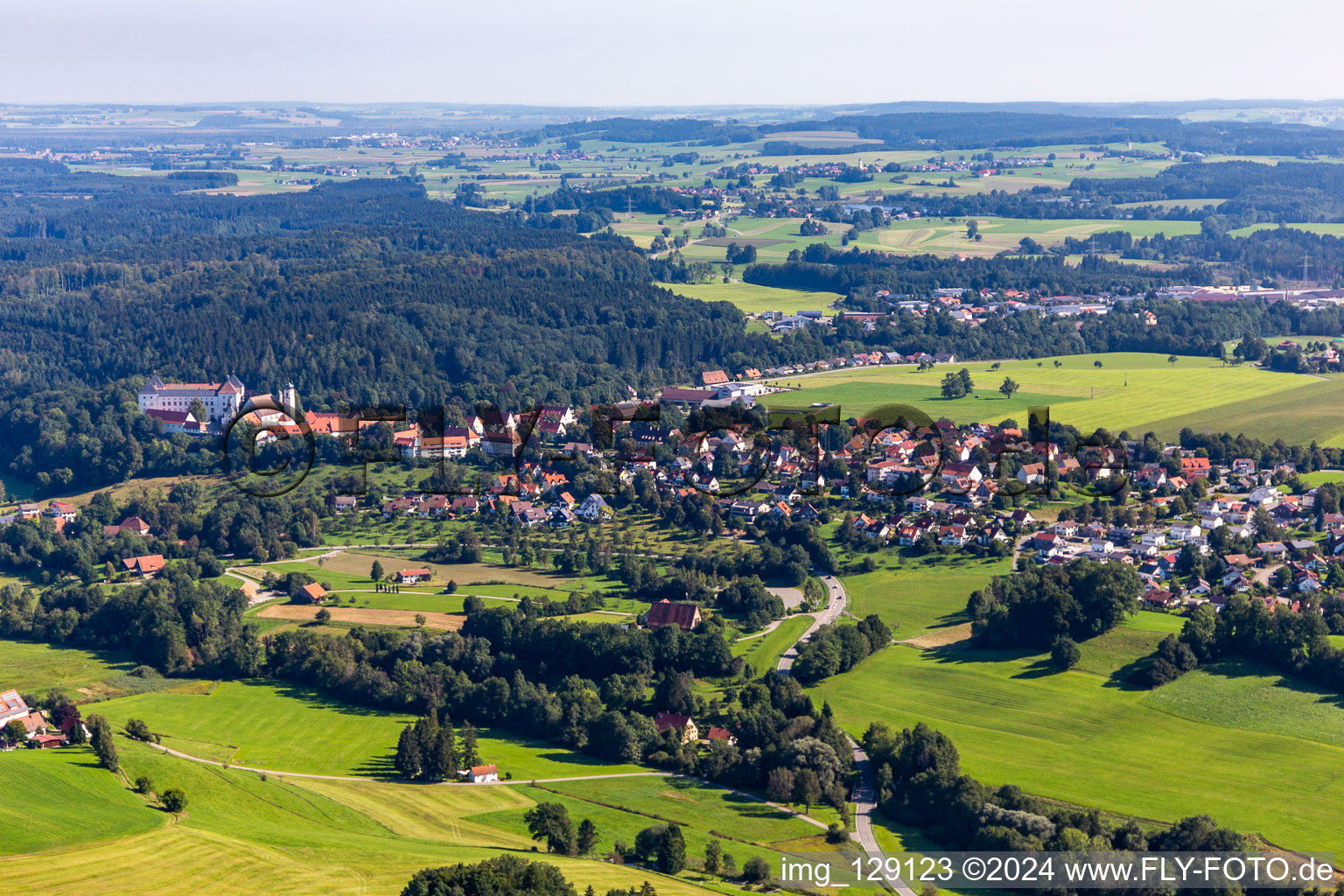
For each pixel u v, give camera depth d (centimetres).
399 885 15088
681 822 17925
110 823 16888
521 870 14812
